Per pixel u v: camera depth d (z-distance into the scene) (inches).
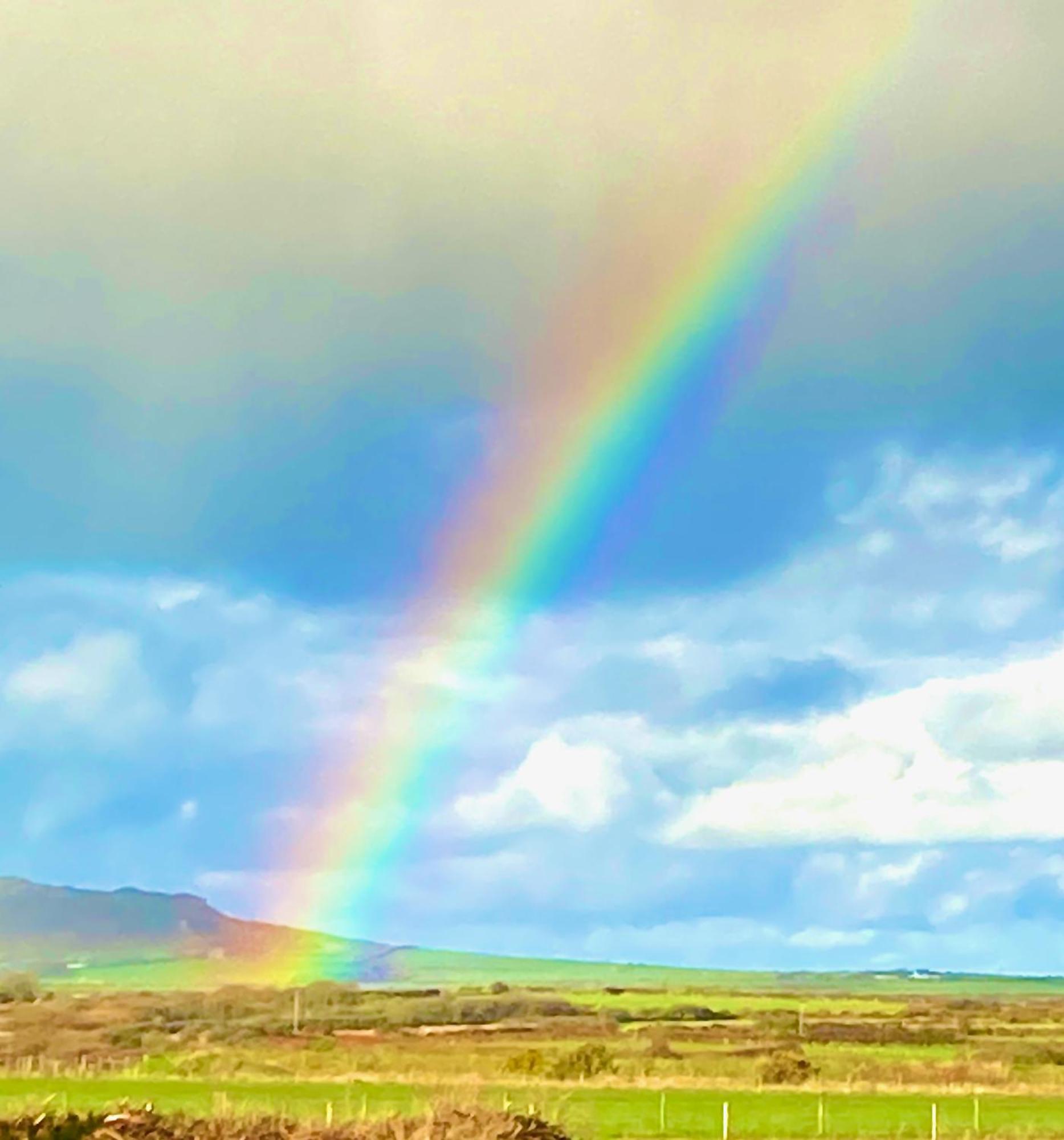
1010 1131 2285.9
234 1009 5856.3
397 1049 4276.6
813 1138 2177.7
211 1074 3280.0
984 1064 3609.7
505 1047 4286.4
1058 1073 3420.3
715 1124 2289.6
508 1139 1733.5
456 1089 2593.5
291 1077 3164.4
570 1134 1860.2
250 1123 1701.5
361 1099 2244.1
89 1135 1612.9
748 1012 6304.1
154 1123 1663.4
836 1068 3503.9
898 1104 2691.9
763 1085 3115.2
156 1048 4421.8
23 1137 1583.4
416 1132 1701.5
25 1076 3206.2
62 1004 5782.5
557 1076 3272.6
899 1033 4830.2
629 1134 2076.8
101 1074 3270.2
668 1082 3120.1
